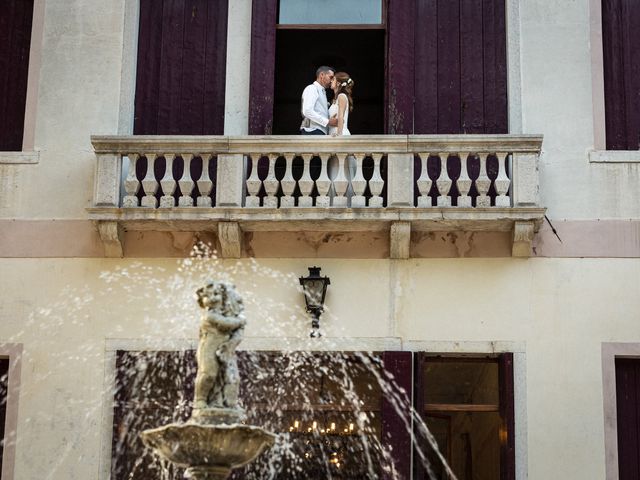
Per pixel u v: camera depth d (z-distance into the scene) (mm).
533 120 17359
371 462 17047
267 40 17859
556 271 16750
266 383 16984
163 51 18016
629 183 17047
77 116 17609
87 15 17938
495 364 17344
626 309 16609
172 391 16797
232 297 13047
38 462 16422
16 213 17297
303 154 16828
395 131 17516
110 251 17000
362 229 16797
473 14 17953
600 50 17531
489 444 17703
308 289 16531
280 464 17078
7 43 18094
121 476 16391
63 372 16688
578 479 16109
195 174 17641
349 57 20062
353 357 16875
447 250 16891
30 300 16969
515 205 16516
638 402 16484
